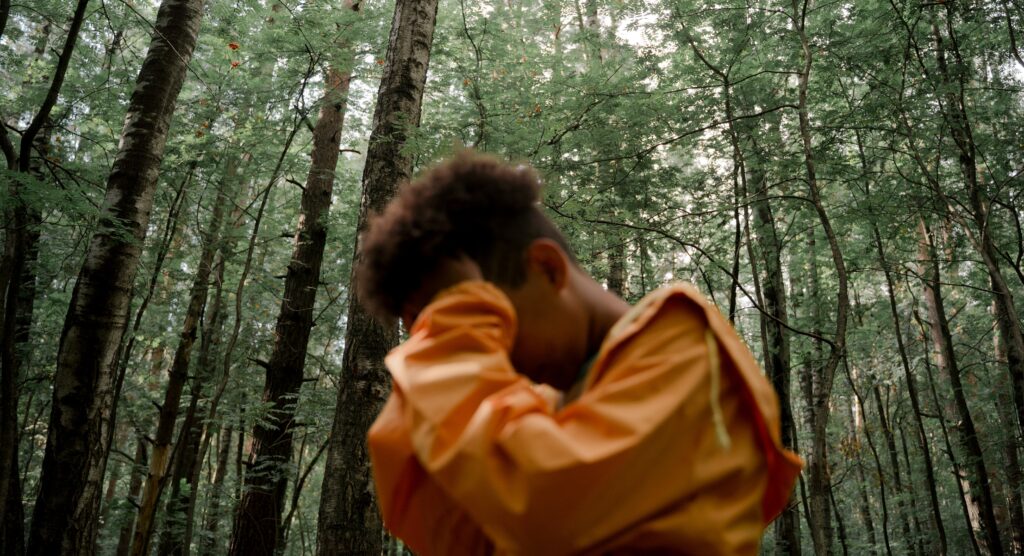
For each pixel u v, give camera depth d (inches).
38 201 181.3
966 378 553.9
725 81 314.5
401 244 32.4
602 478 25.3
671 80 366.9
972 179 315.9
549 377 32.9
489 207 32.4
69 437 215.0
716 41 368.5
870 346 565.6
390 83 235.6
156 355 574.2
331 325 533.0
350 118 535.5
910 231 408.5
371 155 229.3
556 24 493.0
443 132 296.8
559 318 31.6
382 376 210.7
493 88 354.6
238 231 377.1
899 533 692.1
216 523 478.9
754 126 356.5
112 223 227.3
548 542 25.1
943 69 319.6
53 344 367.2
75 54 384.2
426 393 27.9
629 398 27.3
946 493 649.0
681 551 26.1
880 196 354.3
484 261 31.9
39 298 352.5
